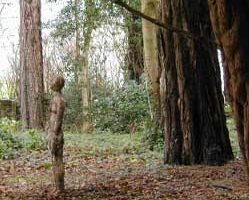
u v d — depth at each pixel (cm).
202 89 1109
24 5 2323
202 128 1107
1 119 2086
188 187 870
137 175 992
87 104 2300
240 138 492
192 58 1100
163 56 1130
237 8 470
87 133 2109
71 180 979
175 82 1117
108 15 1847
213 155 1095
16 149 1486
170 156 1123
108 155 1346
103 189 875
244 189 839
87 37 1953
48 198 830
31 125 2292
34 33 2319
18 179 1041
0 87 3055
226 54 482
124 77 2712
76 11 1842
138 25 2291
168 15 1095
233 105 491
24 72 2344
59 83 846
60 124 851
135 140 1645
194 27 1074
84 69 2331
